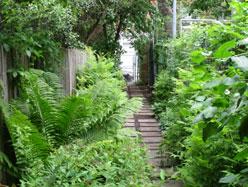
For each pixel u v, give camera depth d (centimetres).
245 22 273
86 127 430
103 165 295
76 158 290
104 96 538
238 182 150
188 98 542
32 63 445
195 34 704
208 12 1123
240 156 154
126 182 298
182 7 1338
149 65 1315
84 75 704
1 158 312
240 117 142
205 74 166
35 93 391
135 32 1234
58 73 555
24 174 334
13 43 361
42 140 339
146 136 723
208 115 143
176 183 448
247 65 129
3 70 359
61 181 260
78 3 749
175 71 872
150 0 1191
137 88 1302
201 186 374
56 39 604
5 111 321
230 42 140
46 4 420
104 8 992
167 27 1268
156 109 857
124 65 1830
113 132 461
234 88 141
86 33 1014
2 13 362
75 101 399
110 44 1152
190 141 395
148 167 374
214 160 365
